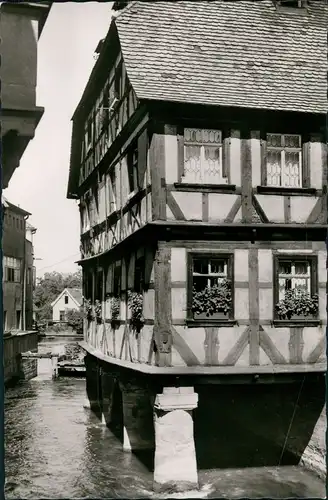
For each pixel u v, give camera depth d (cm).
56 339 4194
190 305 1205
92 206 2034
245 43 1366
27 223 3744
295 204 1279
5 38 864
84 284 2245
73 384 2928
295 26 1425
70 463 1374
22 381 3017
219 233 1233
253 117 1266
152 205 1209
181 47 1316
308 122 1295
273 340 1235
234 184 1250
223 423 1464
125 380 1478
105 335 1762
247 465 1314
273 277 1250
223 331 1217
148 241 1266
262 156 1268
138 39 1299
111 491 1136
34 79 873
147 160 1254
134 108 1357
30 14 868
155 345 1201
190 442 1162
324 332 1257
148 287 1264
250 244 1247
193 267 1219
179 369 1170
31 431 1758
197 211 1226
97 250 1916
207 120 1247
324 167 1296
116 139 1545
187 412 1168
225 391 1423
